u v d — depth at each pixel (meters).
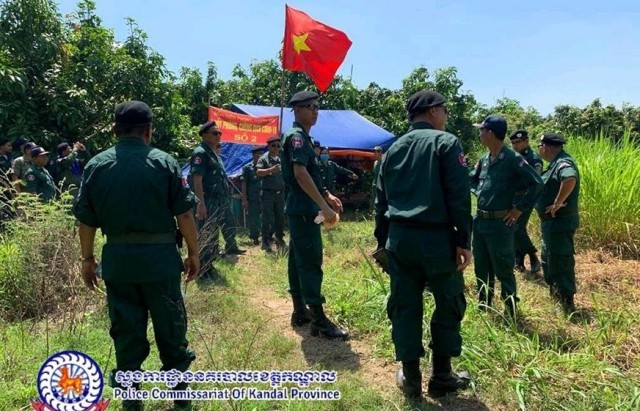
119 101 10.44
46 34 9.62
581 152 7.95
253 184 8.53
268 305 5.05
